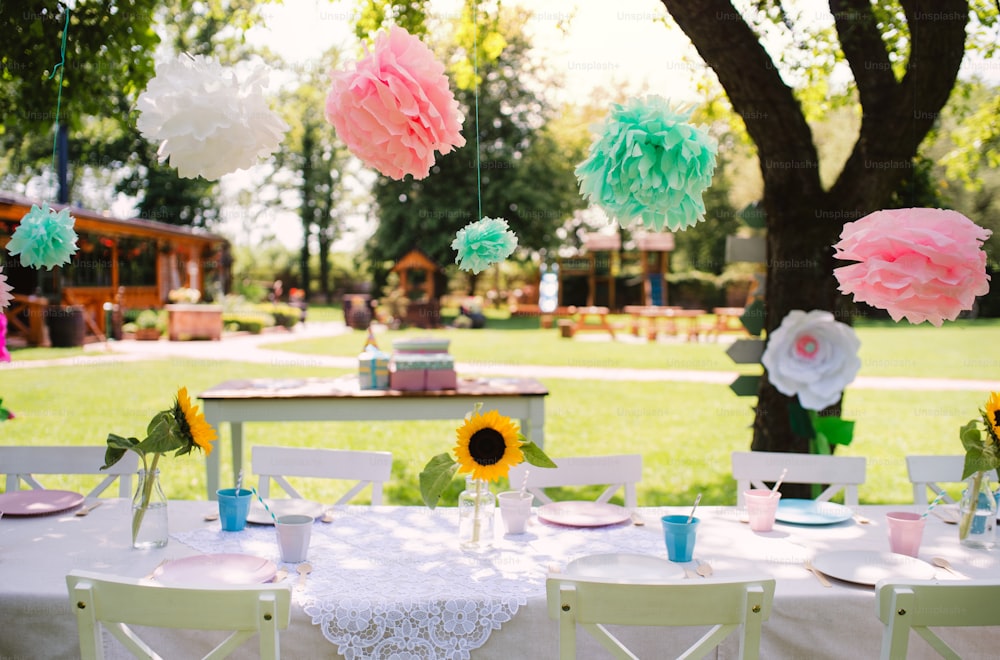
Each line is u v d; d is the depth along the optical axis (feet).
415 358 14.73
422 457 22.00
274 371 36.73
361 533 7.83
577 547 7.46
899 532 7.16
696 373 38.70
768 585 5.19
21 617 6.11
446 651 6.04
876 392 33.50
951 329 62.69
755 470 9.59
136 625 5.67
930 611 5.20
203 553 7.20
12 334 48.98
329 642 6.06
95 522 8.09
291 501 8.65
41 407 27.48
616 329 65.62
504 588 6.31
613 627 6.14
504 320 77.56
